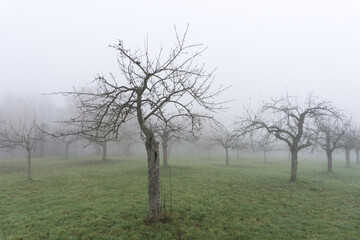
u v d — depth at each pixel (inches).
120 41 273.3
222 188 580.7
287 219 379.2
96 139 342.3
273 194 541.3
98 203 423.8
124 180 660.1
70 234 296.7
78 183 614.5
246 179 714.2
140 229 312.7
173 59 301.0
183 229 321.7
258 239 305.4
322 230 339.0
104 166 999.6
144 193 506.0
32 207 403.9
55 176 722.2
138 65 290.2
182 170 871.1
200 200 463.8
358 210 440.8
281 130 704.4
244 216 387.9
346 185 693.9
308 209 436.5
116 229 310.7
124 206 406.0
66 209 389.1
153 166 337.1
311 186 637.3
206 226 339.3
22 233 299.4
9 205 417.1
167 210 390.6
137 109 315.3
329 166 1022.4
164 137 956.6
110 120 326.6
